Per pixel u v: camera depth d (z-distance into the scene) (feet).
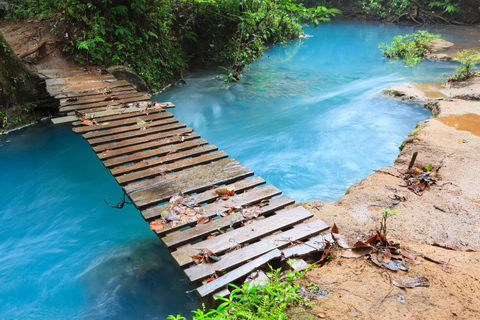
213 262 10.28
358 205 14.34
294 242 11.12
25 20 30.27
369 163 21.04
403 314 8.57
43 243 15.47
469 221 13.14
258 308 8.75
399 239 12.21
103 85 25.13
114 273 13.71
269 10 39.19
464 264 10.23
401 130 24.89
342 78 38.55
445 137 20.06
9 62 24.73
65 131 25.40
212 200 13.14
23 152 22.54
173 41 37.78
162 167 15.14
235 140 24.68
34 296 12.81
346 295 9.22
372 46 55.47
